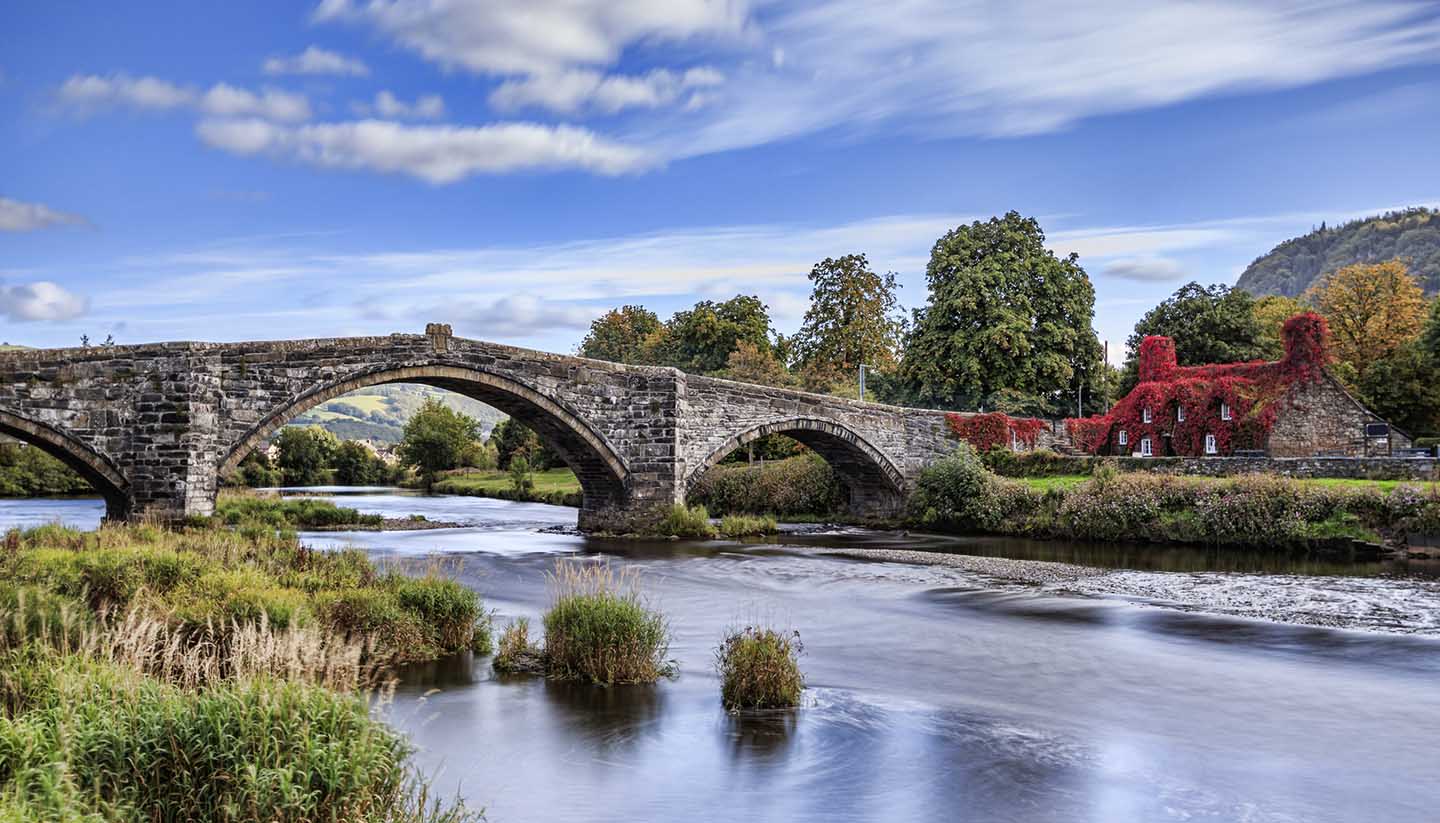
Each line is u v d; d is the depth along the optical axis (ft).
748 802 33.04
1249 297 229.25
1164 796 34.27
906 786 34.83
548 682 48.57
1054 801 33.60
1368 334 230.27
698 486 197.47
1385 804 33.88
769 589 85.46
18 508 166.09
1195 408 179.93
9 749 25.22
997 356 203.51
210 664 39.27
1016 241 213.66
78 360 94.38
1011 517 144.87
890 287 262.26
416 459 343.46
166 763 26.53
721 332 280.10
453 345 117.60
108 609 50.11
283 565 68.03
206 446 99.86
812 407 156.35
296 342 106.01
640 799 33.06
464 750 37.91
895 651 59.31
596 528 141.79
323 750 26.04
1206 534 121.70
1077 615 73.31
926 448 175.01
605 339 336.08
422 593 56.39
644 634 50.34
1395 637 64.90
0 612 41.45
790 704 45.21
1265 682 52.06
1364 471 123.13
